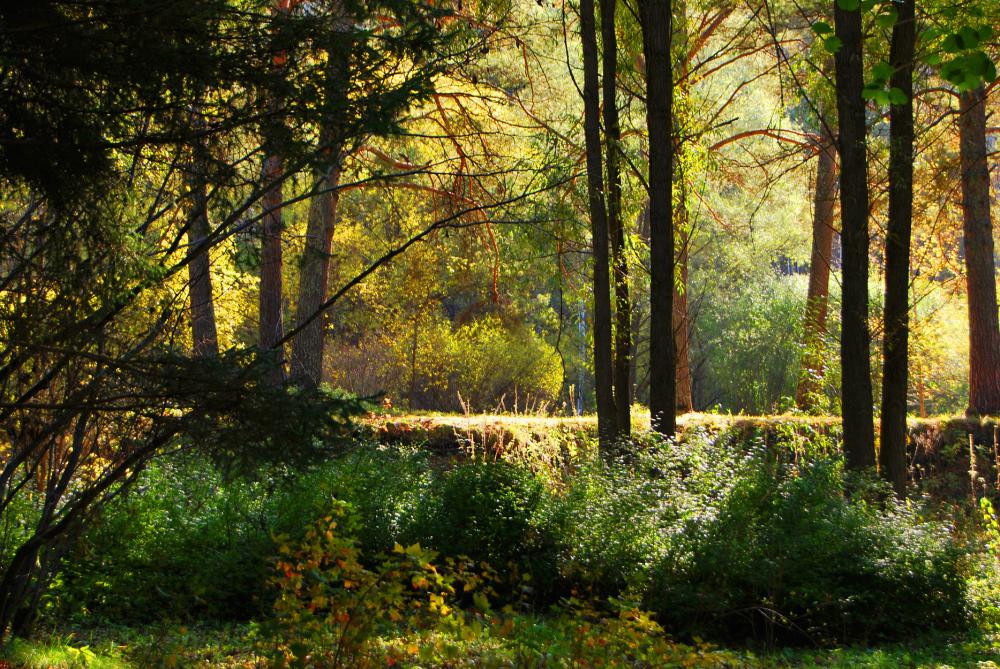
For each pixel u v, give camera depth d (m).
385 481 10.50
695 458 11.05
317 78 4.98
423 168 6.48
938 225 21.78
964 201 21.06
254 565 9.00
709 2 18.86
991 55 14.59
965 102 20.23
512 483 10.60
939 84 20.53
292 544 5.82
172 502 9.57
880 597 9.16
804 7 17.48
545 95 18.56
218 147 5.30
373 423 16.33
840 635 9.09
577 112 19.67
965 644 8.33
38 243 5.25
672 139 14.59
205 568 8.84
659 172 13.34
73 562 8.67
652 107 13.38
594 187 13.25
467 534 9.93
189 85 4.75
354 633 5.18
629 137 16.03
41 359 6.00
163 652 6.73
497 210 11.40
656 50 13.32
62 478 6.72
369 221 24.27
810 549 9.39
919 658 8.05
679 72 15.90
